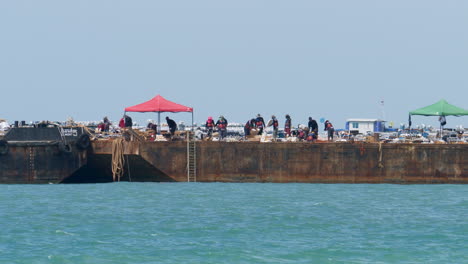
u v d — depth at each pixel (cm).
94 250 12800
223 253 12644
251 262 12112
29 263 11931
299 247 13125
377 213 16775
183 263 12038
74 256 12388
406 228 14988
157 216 16200
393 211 17075
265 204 17925
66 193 19862
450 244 13500
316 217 16162
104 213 16575
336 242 13562
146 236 13975
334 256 12525
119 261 12131
